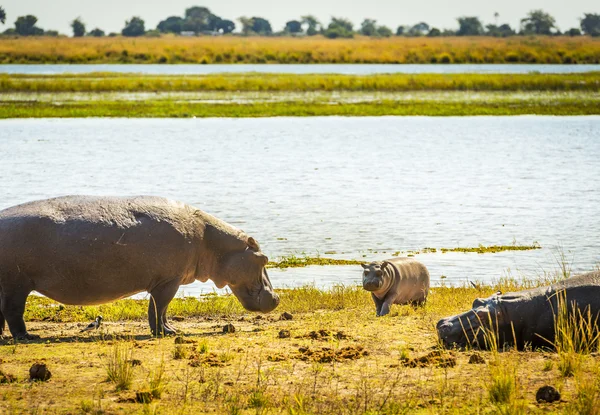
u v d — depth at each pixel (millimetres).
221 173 91750
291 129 138750
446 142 122812
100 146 113812
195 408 21594
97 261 31000
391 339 29250
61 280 30984
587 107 171000
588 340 26500
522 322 27391
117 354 25703
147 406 21453
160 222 32094
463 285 45250
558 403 21656
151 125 141875
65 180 84625
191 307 40125
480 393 22562
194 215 33406
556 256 53625
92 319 37812
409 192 80250
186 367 25438
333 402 21984
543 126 143625
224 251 33969
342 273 49312
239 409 21516
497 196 78125
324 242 57969
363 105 172375
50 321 37375
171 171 92688
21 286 30938
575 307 27031
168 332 32312
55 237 30766
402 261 39594
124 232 31406
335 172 93625
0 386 23344
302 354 26672
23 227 30703
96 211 31516
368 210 70312
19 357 26750
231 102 181125
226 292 46062
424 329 31094
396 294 38438
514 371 23359
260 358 26250
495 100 187250
